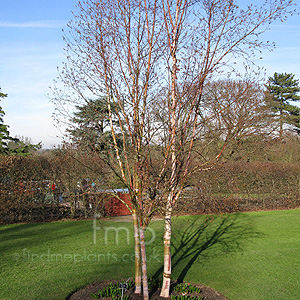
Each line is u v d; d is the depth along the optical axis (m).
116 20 4.16
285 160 14.63
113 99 4.22
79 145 4.50
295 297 4.61
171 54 4.18
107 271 5.58
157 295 4.54
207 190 5.89
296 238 8.17
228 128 4.11
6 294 4.59
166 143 4.19
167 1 4.19
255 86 4.29
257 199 13.54
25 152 17.34
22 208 10.41
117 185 4.59
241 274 5.56
